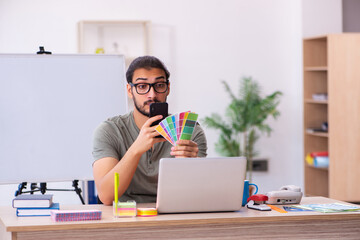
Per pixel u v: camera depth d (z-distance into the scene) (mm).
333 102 5598
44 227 1974
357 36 5602
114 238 2033
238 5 5891
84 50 5305
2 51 5234
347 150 5645
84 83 3543
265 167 6047
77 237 2006
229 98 5867
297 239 2203
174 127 2266
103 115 3553
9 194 5074
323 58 5977
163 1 5684
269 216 2148
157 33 5676
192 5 5766
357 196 5676
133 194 2607
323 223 2227
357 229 2275
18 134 3373
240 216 2141
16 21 5266
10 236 2139
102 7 5500
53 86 3477
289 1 6039
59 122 3459
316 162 5762
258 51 5961
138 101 2549
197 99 5801
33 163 3377
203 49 5805
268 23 5984
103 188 2406
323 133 5699
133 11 5598
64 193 5047
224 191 2191
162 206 2164
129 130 2635
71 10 5414
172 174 2121
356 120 5641
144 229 2059
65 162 3432
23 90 3414
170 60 5723
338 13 6023
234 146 5738
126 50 5523
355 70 5621
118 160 2574
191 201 2176
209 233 2113
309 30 5941
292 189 2506
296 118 6082
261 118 5797
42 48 3504
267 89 6008
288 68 6070
